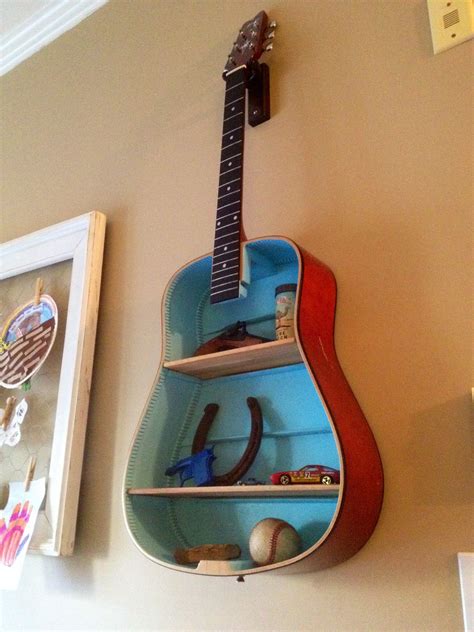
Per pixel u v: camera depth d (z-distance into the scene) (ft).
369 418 2.87
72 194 4.96
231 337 3.40
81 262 4.37
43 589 3.86
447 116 3.09
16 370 4.32
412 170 3.13
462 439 2.59
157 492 3.06
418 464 2.67
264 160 3.79
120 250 4.42
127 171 4.62
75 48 5.48
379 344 2.95
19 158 5.57
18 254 4.92
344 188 3.37
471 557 2.41
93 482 3.87
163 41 4.75
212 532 3.26
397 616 2.54
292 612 2.84
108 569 3.59
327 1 3.83
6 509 4.00
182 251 4.03
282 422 3.24
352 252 3.21
